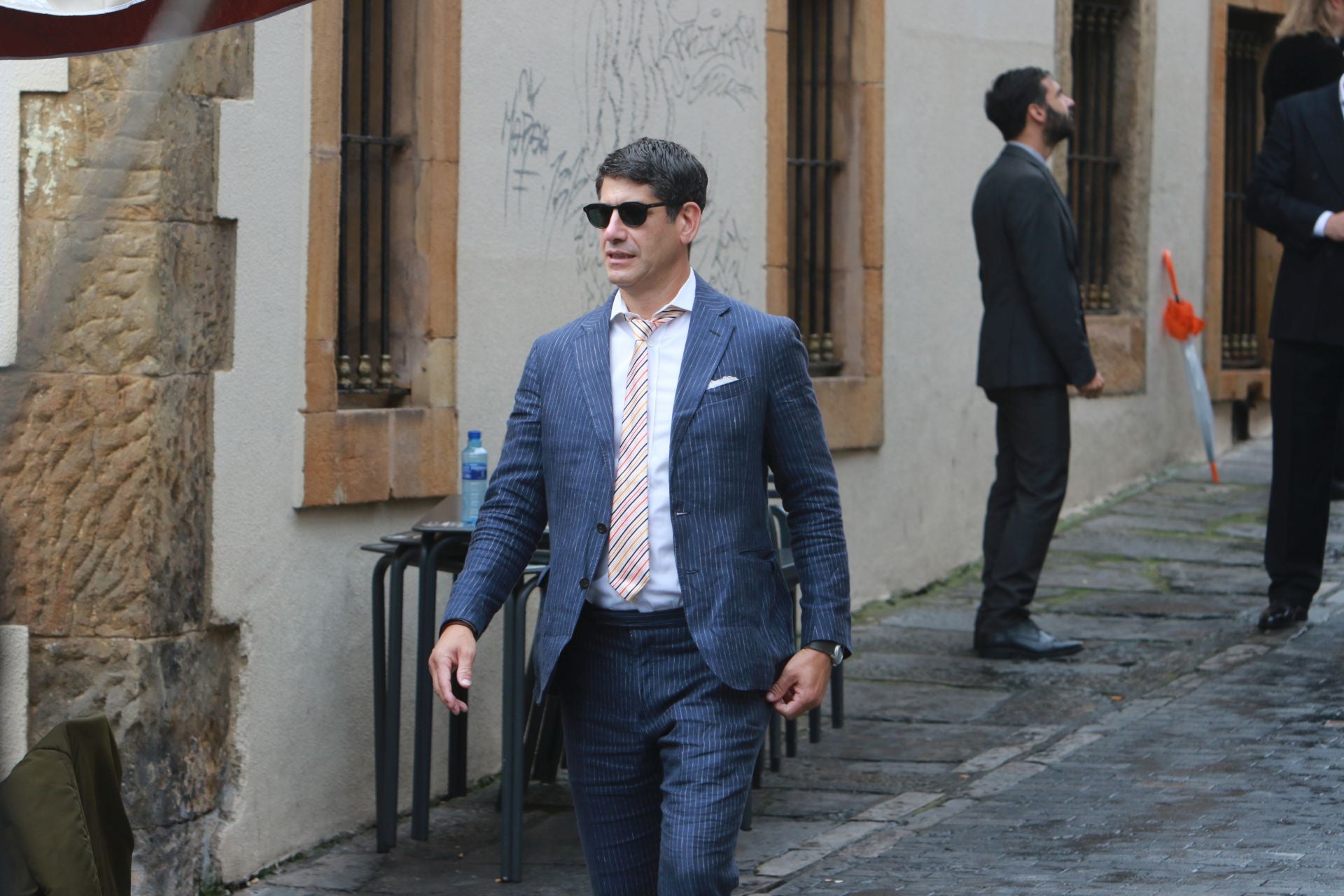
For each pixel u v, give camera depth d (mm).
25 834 4660
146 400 6816
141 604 6867
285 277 7555
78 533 6855
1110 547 13906
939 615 12305
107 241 6789
